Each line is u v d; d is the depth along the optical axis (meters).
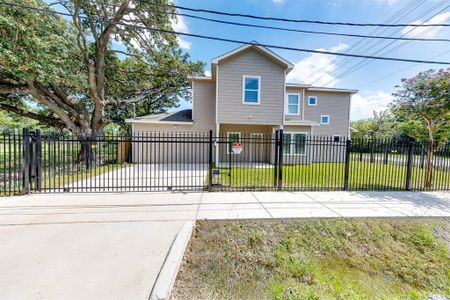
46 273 2.46
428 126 7.21
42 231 3.50
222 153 13.52
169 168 10.78
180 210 4.55
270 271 3.02
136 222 3.92
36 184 5.75
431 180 6.89
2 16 6.74
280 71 11.15
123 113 18.50
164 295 2.17
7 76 9.56
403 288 2.90
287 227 3.98
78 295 2.14
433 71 6.80
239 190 6.22
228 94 10.95
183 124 13.01
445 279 3.08
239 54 10.91
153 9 11.89
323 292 2.64
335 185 7.00
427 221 4.31
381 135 26.62
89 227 3.68
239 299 2.49
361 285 2.87
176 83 17.52
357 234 3.91
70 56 11.02
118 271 2.53
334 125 15.49
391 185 7.23
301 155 13.15
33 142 5.67
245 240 3.62
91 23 11.82
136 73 16.28
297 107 14.29
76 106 11.91
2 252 2.87
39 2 8.91
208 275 2.83
